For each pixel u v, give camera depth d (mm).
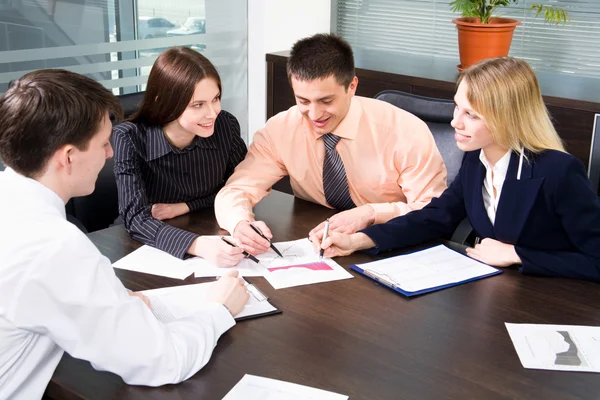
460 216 1921
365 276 1654
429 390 1198
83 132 1184
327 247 1751
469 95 1651
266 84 3854
